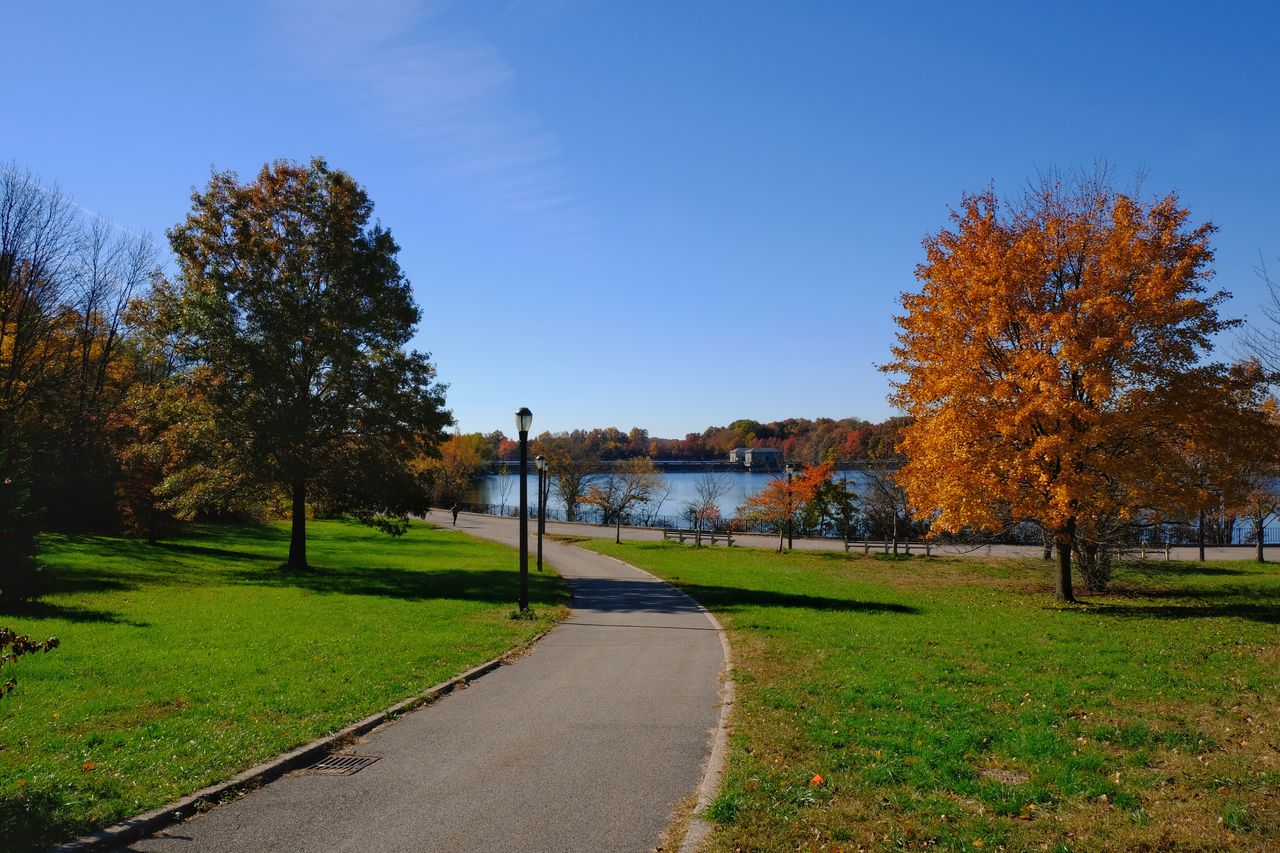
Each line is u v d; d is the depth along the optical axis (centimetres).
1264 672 1146
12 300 3450
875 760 743
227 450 2781
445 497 8531
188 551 3344
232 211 2939
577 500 7294
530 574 3083
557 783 721
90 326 4209
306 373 2905
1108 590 2508
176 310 2819
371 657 1302
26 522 1833
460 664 1279
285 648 1368
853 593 2508
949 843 555
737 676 1195
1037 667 1216
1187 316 1900
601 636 1648
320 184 3092
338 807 658
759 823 596
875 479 5003
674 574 3162
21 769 705
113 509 3788
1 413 3216
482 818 635
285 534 4797
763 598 2348
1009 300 2059
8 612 1639
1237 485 1970
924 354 2161
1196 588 2522
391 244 3125
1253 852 529
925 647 1415
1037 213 2230
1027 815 606
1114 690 1032
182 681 1084
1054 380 1920
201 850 566
